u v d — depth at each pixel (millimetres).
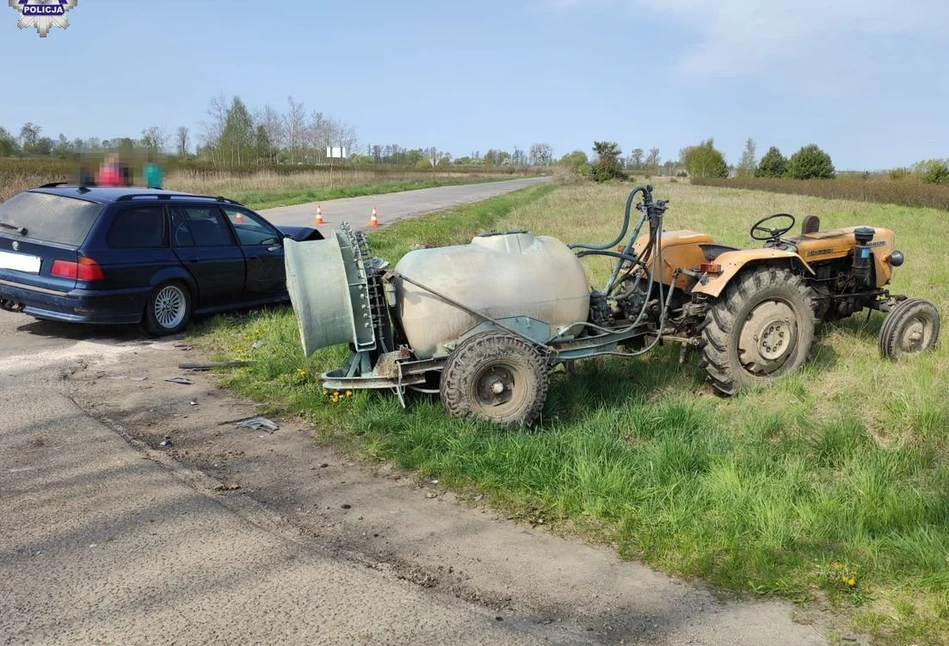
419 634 2783
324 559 3332
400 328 4961
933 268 10898
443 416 4828
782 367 5805
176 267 7441
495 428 4629
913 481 4047
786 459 4289
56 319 6949
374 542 3508
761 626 2861
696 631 2830
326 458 4531
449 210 24125
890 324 6301
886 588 3074
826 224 19938
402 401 4809
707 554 3326
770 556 3285
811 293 6289
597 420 4961
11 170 21203
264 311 8461
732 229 17125
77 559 3270
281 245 8820
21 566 3195
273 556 3346
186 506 3828
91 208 7082
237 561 3291
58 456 4422
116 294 6945
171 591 3035
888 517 3551
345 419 5004
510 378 4754
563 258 5152
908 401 4957
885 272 6910
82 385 5797
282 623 2834
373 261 4887
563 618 2912
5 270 7094
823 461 4344
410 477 4262
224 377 6109
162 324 7414
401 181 54281
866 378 5676
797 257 5805
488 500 3961
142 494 3949
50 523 3590
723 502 3732
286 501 3934
